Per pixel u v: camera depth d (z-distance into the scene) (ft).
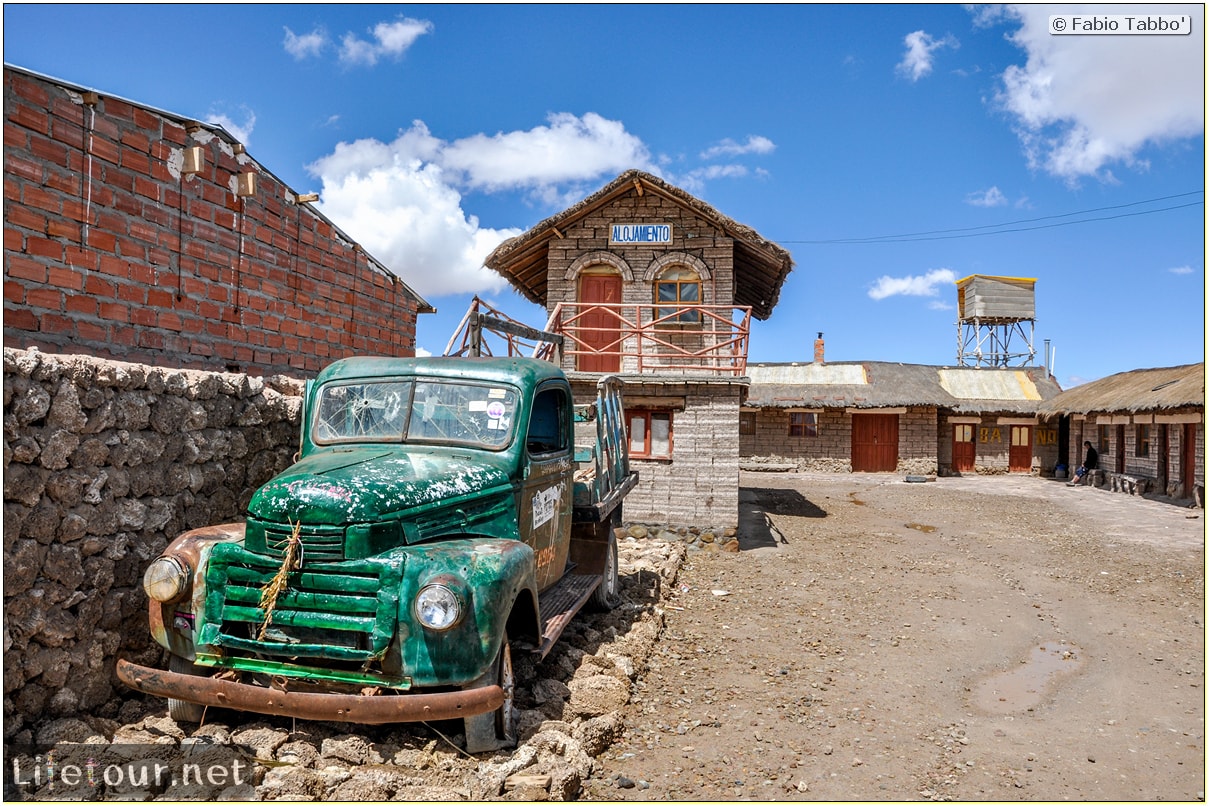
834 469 91.09
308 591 12.58
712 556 37.09
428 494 13.88
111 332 17.48
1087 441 83.66
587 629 21.30
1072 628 25.85
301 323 24.79
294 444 19.94
